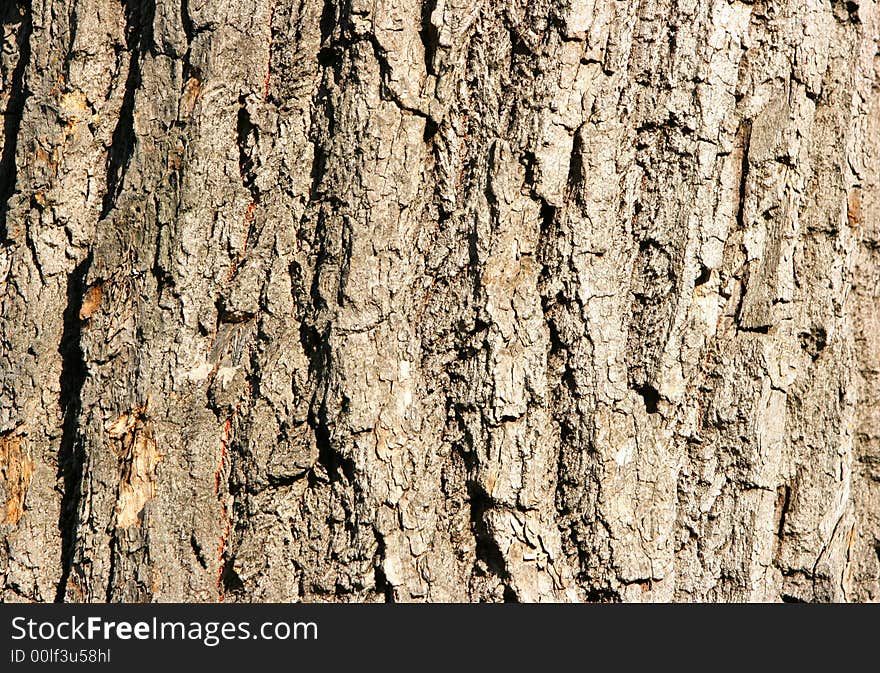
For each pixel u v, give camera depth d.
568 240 2.63
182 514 2.61
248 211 2.69
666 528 2.67
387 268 2.60
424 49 2.64
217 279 2.66
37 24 2.96
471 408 2.61
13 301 2.88
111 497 2.66
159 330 2.65
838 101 2.98
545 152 2.62
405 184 2.62
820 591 2.84
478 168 2.64
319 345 2.61
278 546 2.60
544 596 2.60
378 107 2.61
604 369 2.63
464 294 2.63
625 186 2.68
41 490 2.83
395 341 2.61
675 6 2.70
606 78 2.67
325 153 2.64
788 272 2.80
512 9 2.66
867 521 3.17
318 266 2.62
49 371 2.87
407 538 2.58
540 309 2.65
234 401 2.63
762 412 2.74
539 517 2.62
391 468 2.57
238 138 2.71
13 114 3.08
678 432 2.71
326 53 2.68
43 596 2.77
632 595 2.63
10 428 2.84
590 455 2.62
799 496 2.88
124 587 2.61
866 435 3.19
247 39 2.69
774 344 2.77
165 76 2.73
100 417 2.68
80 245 2.89
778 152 2.76
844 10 3.02
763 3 2.78
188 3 2.70
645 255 2.69
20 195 2.91
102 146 2.91
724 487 2.73
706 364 2.75
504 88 2.66
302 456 2.59
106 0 2.93
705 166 2.68
